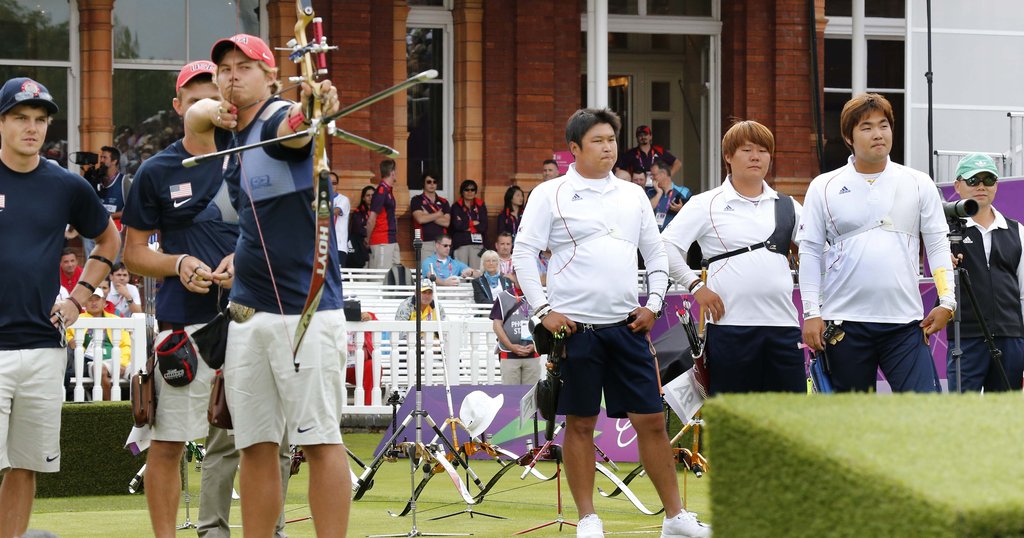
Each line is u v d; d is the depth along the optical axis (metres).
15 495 12.53
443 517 16.80
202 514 12.55
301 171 10.08
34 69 35.84
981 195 18.17
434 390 23.88
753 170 13.70
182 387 11.94
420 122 38.03
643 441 13.35
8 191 12.30
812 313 13.61
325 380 10.16
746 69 39.16
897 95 41.06
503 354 25.56
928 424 6.08
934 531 5.18
